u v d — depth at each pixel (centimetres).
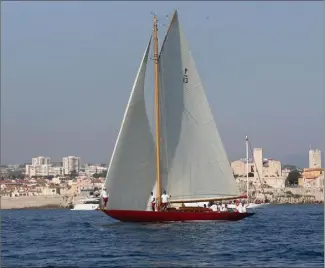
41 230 10569
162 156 9794
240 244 7519
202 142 10025
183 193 9919
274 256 6469
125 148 9462
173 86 9894
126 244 7544
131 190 9550
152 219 9588
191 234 8500
